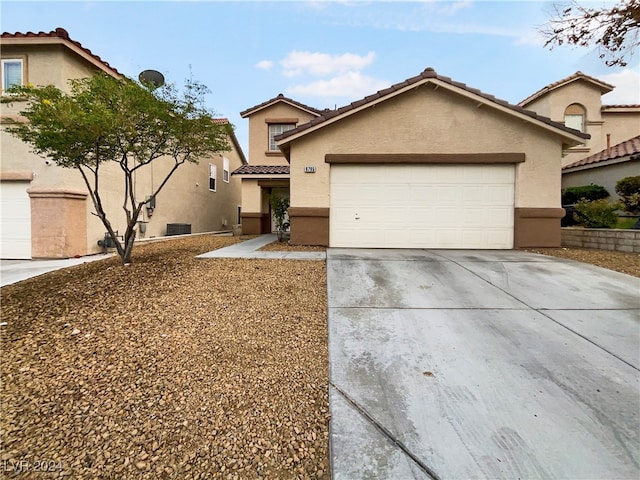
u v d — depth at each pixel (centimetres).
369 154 955
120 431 260
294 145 970
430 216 962
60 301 504
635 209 1090
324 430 262
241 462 234
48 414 278
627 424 262
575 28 776
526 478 217
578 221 1105
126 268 680
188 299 509
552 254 862
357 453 238
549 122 904
